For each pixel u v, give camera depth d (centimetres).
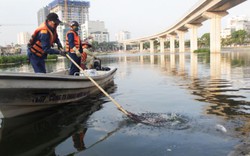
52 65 2741
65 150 375
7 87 477
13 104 517
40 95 547
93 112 572
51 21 626
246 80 1009
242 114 516
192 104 621
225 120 478
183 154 347
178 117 511
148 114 542
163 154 351
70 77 611
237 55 3344
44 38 610
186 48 12019
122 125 477
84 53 956
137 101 683
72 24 780
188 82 1020
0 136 435
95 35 15400
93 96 762
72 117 537
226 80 1031
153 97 732
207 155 341
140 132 437
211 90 809
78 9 11956
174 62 2445
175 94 766
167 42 13162
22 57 4409
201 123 466
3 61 3791
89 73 816
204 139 392
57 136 430
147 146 379
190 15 5528
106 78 920
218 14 4491
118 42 15312
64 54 666
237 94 727
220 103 619
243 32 10306
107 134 433
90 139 413
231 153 342
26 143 402
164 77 1230
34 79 513
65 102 643
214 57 3098
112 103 662
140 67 1973
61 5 11331
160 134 423
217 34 4531
